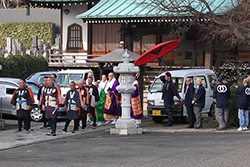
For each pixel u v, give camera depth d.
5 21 84.00
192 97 25.17
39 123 28.56
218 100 24.02
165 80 27.38
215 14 35.84
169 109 26.97
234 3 37.44
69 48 50.41
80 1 47.09
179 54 42.69
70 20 50.25
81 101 23.56
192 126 25.53
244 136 21.12
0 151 17.98
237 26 31.72
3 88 25.14
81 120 26.48
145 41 47.62
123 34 39.38
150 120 31.53
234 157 15.44
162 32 38.72
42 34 77.69
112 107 27.38
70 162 15.09
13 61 38.78
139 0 42.84
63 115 29.44
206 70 32.03
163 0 35.03
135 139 20.70
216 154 16.09
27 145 19.64
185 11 33.97
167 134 22.66
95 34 49.72
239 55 40.38
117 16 39.19
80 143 19.67
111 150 17.45
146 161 14.98
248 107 23.94
